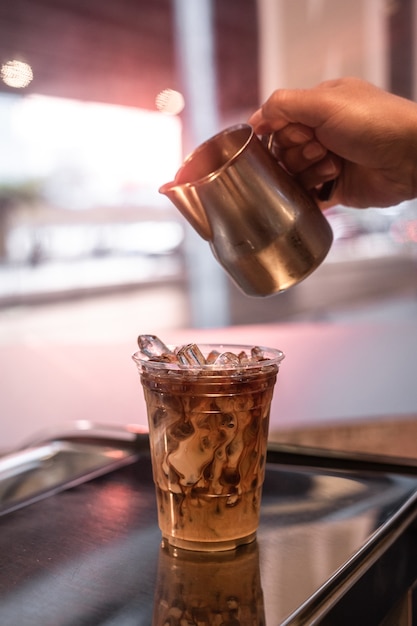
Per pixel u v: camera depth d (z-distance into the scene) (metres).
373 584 0.57
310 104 0.83
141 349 0.61
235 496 0.58
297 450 0.84
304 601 0.49
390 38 2.24
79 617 0.48
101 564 0.56
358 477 0.78
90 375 1.79
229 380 0.55
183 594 0.51
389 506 0.69
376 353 2.07
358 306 2.52
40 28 1.79
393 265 2.68
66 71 1.89
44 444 0.93
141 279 2.29
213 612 0.48
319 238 0.82
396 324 2.24
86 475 0.79
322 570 0.55
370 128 0.83
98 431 0.96
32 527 0.64
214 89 2.20
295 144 0.87
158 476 0.60
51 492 0.74
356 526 0.64
